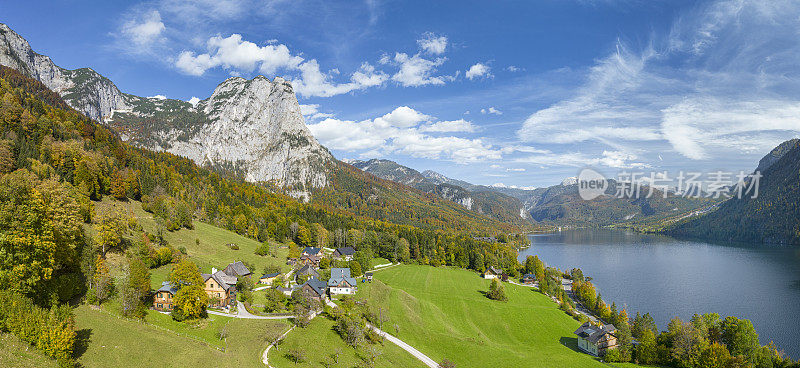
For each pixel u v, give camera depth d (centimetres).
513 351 10231
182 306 7556
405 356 8838
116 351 5700
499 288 15138
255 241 18012
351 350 8194
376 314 11038
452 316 12744
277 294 10219
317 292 11306
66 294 6388
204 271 11538
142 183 17538
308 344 7862
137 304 7112
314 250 17838
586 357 10319
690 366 9525
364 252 19338
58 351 4888
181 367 5775
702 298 16850
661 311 15312
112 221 10038
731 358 9088
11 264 5547
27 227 5725
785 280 19800
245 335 7612
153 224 14088
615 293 18012
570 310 14538
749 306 15575
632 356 10256
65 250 6731
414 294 14775
